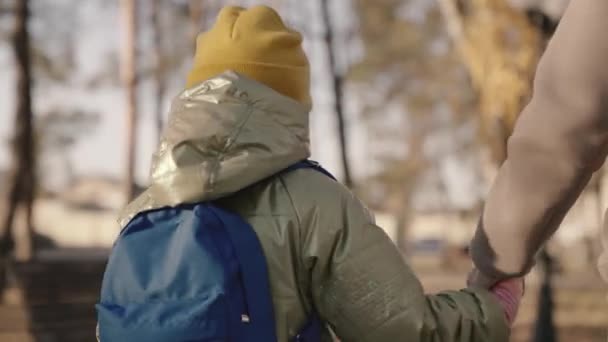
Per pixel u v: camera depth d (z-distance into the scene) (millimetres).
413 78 21516
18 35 11562
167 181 1580
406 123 26672
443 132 25969
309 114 1713
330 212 1562
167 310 1459
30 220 12859
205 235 1506
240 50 1702
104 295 1602
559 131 1347
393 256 1576
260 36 1706
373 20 18297
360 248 1550
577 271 15125
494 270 1567
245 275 1495
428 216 31859
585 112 1302
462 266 17609
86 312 10148
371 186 29000
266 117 1588
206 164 1549
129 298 1539
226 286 1462
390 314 1525
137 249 1571
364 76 20641
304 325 1573
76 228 30516
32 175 11875
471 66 6637
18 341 9695
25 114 11617
